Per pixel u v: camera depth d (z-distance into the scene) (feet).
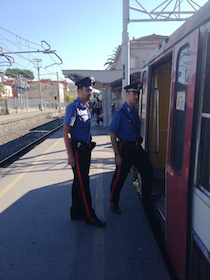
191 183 6.70
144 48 88.33
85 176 11.42
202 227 6.06
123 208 13.76
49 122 81.51
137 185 16.71
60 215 13.28
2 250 10.41
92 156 26.32
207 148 6.22
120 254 9.96
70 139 10.93
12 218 13.08
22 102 143.95
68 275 8.93
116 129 11.86
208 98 6.07
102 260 9.62
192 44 6.57
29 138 46.03
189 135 6.64
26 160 25.94
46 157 26.96
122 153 12.06
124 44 25.96
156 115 14.57
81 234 11.41
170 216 8.50
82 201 11.75
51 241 10.95
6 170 22.44
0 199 15.62
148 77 13.24
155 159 15.21
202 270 6.08
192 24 6.77
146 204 13.37
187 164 6.75
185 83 7.25
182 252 7.27
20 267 9.39
